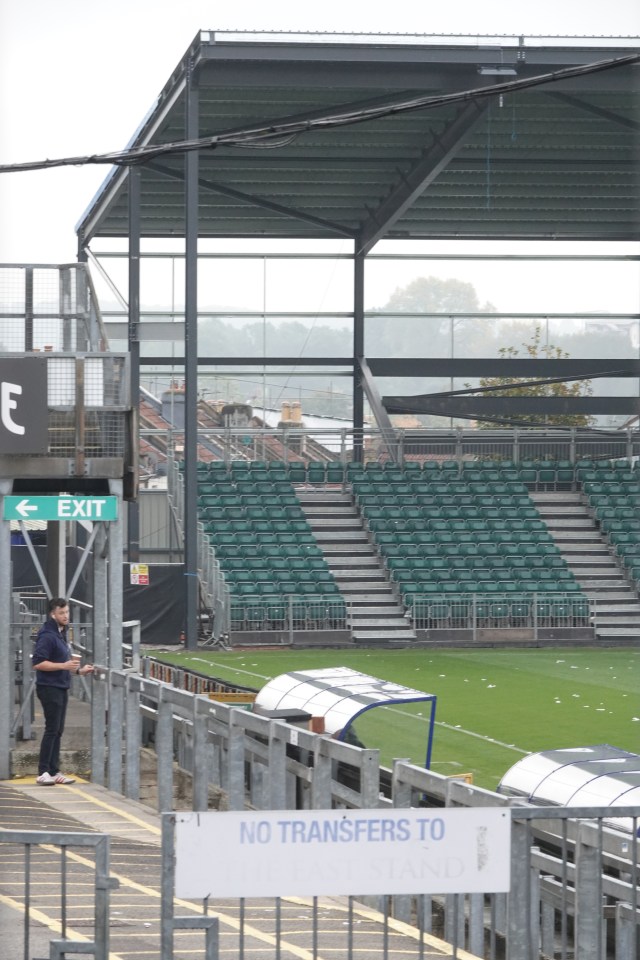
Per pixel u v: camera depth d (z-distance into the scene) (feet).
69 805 66.08
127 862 52.60
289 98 180.96
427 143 200.13
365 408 250.16
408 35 160.97
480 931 45.88
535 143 201.98
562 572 195.93
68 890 46.47
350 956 32.83
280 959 35.35
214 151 199.93
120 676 71.51
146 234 241.76
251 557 192.85
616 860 47.75
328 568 193.16
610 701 132.77
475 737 112.98
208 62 162.71
